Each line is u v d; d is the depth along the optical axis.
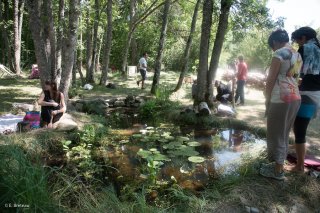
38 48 8.19
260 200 3.88
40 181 3.13
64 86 7.85
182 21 19.70
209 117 8.23
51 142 6.02
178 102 10.08
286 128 4.06
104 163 5.57
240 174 4.58
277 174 4.22
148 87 13.48
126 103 10.46
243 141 6.81
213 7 9.04
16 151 3.42
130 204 3.80
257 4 8.58
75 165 5.38
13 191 2.94
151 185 4.67
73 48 7.79
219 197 4.00
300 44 4.26
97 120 7.94
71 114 7.76
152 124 8.30
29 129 6.37
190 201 3.94
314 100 4.13
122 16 19.69
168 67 22.02
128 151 6.18
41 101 6.65
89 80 14.09
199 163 5.55
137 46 22.69
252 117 8.40
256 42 20.25
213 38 12.60
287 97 3.84
